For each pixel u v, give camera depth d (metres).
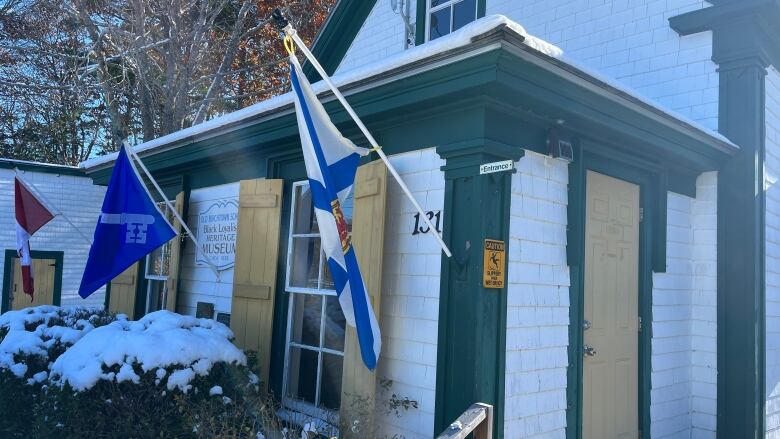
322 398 5.30
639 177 5.55
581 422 4.64
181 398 4.34
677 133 5.20
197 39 15.30
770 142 6.59
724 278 5.99
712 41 6.34
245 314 6.00
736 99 6.13
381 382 4.60
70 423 4.28
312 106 4.06
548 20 7.74
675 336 5.93
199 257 7.12
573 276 4.71
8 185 12.76
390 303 4.66
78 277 13.45
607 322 5.18
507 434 4.14
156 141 6.97
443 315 4.22
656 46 6.77
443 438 3.06
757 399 5.79
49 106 20.36
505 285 4.18
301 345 5.56
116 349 4.44
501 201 4.21
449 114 4.34
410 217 4.61
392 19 9.18
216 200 6.98
